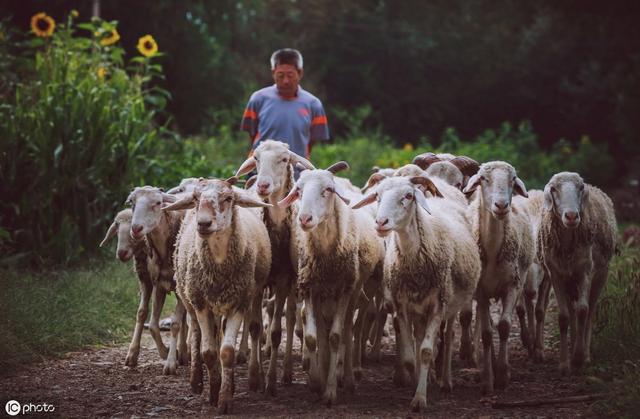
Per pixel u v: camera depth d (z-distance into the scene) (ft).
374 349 33.96
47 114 46.93
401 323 27.84
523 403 25.94
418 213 26.84
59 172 46.32
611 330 33.12
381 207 26.03
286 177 30.35
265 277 28.89
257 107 37.55
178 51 111.75
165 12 108.06
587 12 108.68
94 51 55.36
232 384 26.02
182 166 56.08
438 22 165.37
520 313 35.60
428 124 160.25
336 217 27.40
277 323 29.43
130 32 106.11
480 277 29.99
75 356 32.94
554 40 157.28
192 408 26.25
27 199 45.16
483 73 161.79
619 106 117.08
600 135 152.66
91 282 40.88
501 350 28.89
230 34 130.93
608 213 33.32
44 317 34.42
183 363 32.68
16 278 38.83
